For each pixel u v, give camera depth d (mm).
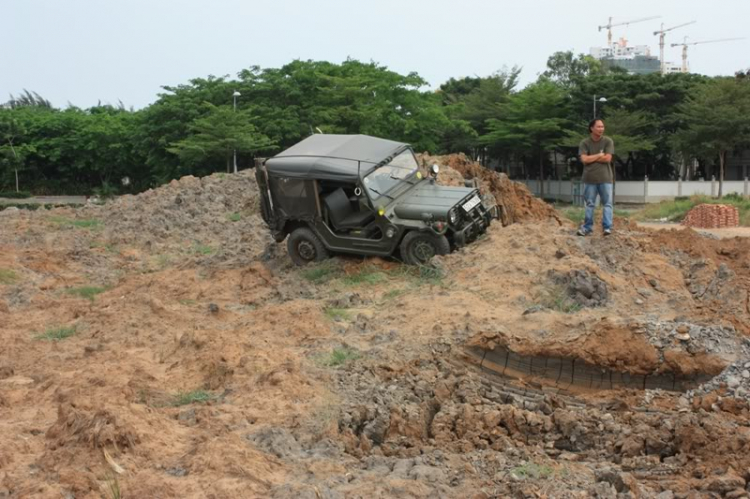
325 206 14008
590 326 9352
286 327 10672
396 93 49000
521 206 17562
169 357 9836
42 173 56562
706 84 48062
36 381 9148
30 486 5953
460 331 9703
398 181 14031
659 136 50656
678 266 12734
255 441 6918
